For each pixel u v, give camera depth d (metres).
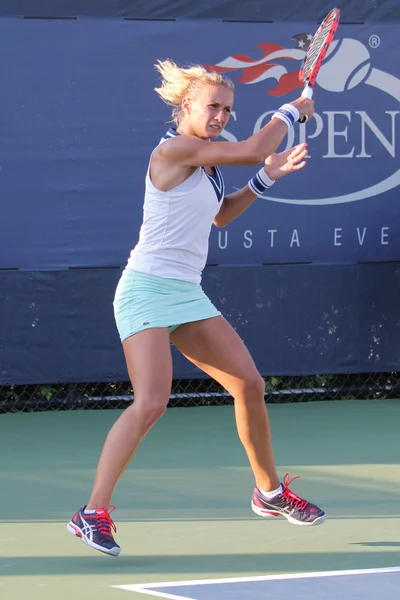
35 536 10.64
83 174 18.94
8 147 18.61
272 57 19.69
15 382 18.78
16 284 18.70
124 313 9.81
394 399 20.73
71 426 17.95
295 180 19.86
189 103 9.72
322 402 20.34
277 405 20.02
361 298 20.19
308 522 10.54
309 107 10.11
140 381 9.61
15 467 14.63
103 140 18.98
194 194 9.66
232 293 19.55
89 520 9.49
